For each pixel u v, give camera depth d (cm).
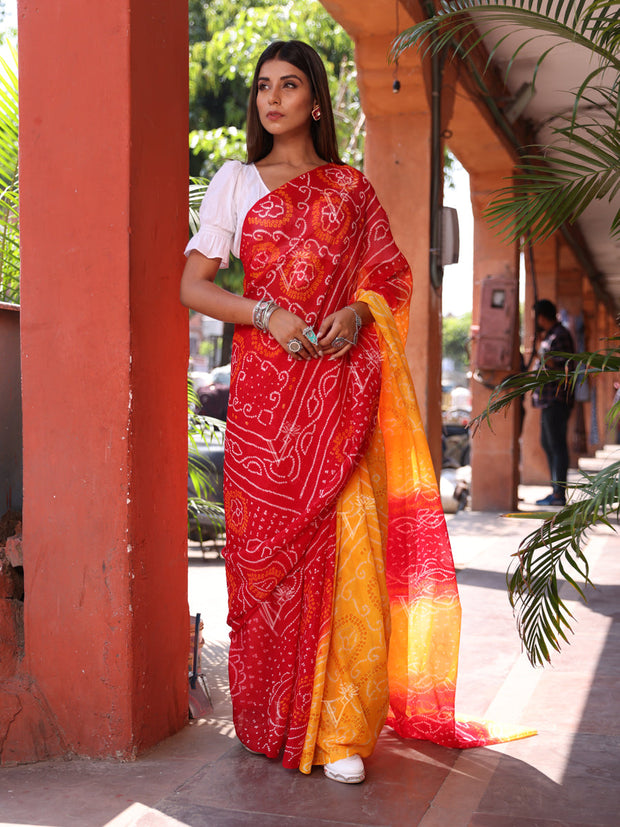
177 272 254
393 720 258
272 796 211
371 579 227
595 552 584
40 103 240
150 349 241
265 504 228
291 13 982
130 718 233
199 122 1231
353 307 233
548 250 1077
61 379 238
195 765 230
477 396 803
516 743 249
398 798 211
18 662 245
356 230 236
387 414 247
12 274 324
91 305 235
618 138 239
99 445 234
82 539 236
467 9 238
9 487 281
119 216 232
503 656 338
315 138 246
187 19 257
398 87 478
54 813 201
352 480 231
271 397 228
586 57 603
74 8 236
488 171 759
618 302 2070
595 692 294
